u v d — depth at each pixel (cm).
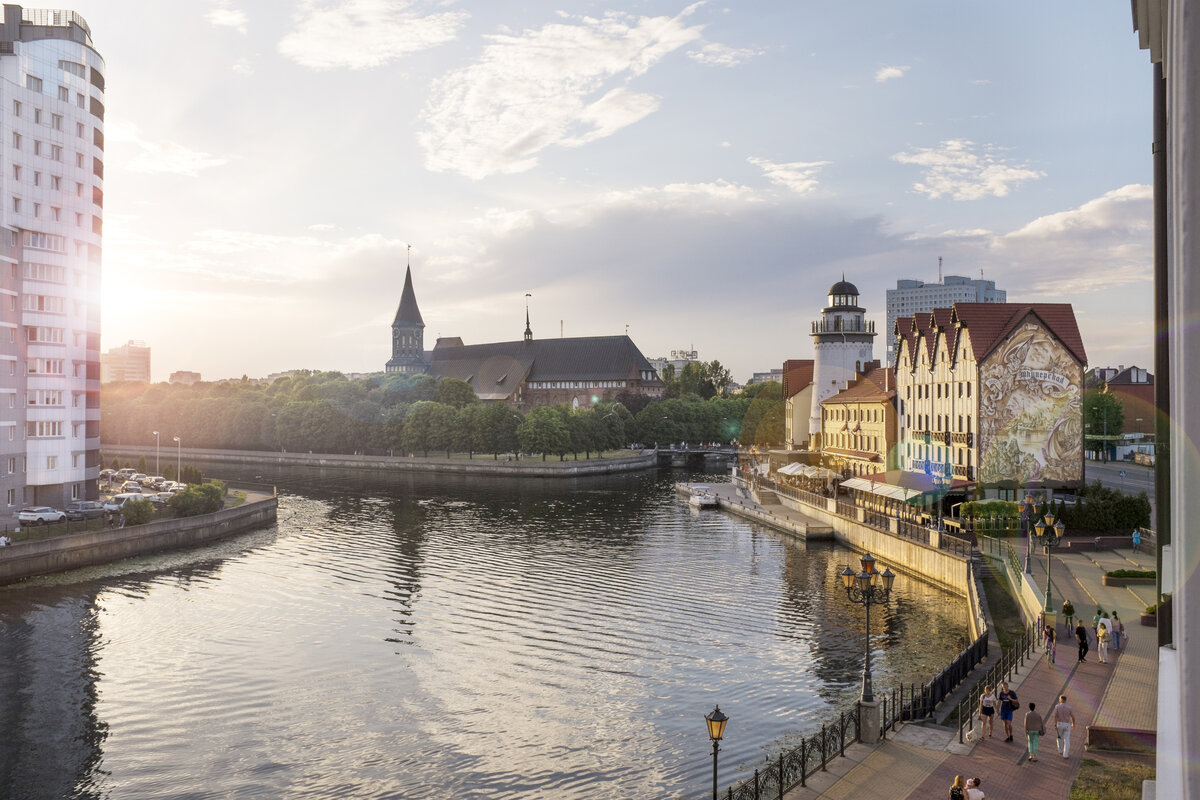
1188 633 421
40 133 9038
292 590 7075
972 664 4162
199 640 5681
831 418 13250
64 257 9319
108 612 6378
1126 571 5381
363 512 11744
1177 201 446
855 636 5638
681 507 12394
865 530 8519
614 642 5606
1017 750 3122
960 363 8431
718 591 7006
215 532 9581
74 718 4369
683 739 4038
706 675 4931
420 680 4897
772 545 9181
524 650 5441
